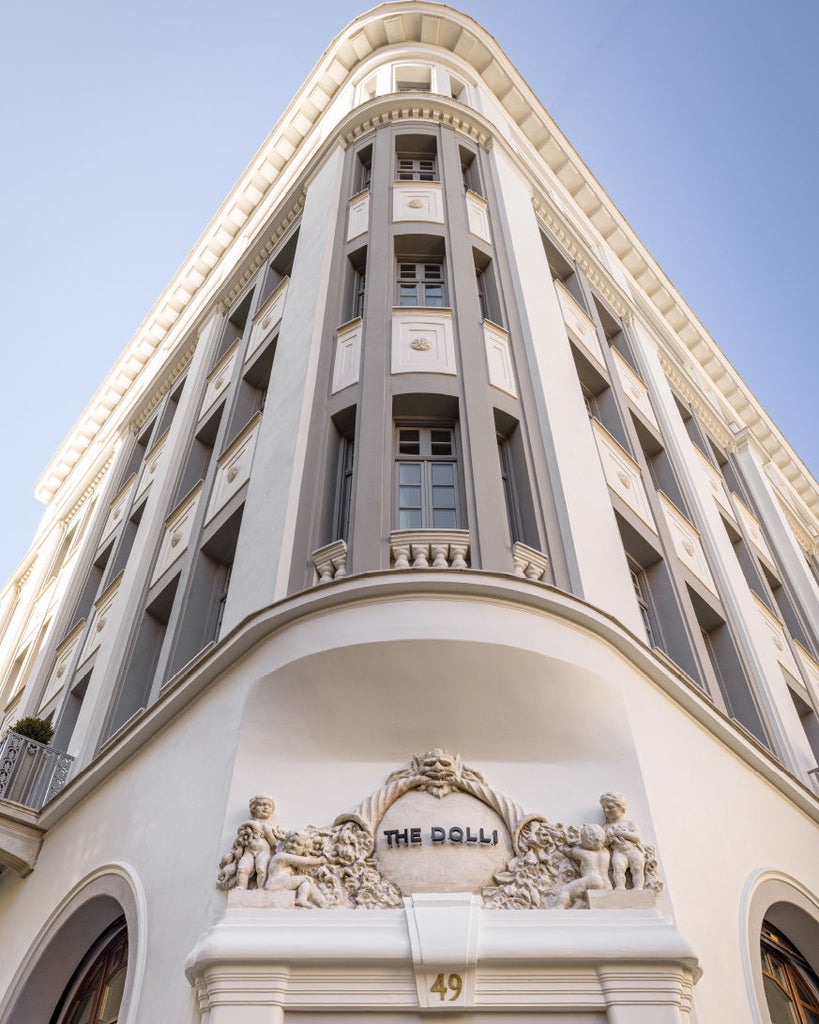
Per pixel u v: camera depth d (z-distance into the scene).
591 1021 6.55
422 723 8.21
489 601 8.48
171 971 7.33
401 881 7.27
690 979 6.86
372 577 8.49
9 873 11.81
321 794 7.92
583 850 7.43
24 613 23.58
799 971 9.89
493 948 6.69
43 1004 9.80
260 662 8.66
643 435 16.28
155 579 14.27
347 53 21.06
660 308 24.36
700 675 11.72
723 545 15.72
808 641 18.39
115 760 10.41
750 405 25.86
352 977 6.62
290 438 11.35
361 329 12.42
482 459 10.61
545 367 12.88
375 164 15.86
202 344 19.30
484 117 17.67
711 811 9.12
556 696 8.29
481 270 14.45
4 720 18.75
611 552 11.10
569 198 22.36
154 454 18.58
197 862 7.83
